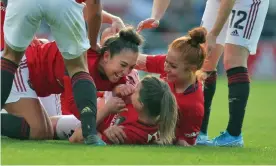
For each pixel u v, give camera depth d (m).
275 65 58.81
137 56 17.27
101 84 17.75
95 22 17.48
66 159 13.81
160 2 20.19
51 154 14.40
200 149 17.05
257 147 19.25
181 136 18.06
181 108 17.73
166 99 16.77
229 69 19.66
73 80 16.31
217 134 24.48
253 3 19.53
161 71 18.77
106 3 58.12
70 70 16.48
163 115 16.78
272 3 58.38
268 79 58.97
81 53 16.34
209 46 18.67
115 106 17.12
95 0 17.27
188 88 17.86
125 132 16.92
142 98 16.72
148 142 17.17
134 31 17.25
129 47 17.09
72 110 18.53
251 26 19.58
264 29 58.66
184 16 57.38
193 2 57.59
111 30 20.00
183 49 17.55
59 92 18.64
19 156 14.04
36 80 18.16
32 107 18.05
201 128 20.53
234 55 19.59
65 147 15.60
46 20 16.41
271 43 58.50
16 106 17.95
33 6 16.08
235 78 19.53
